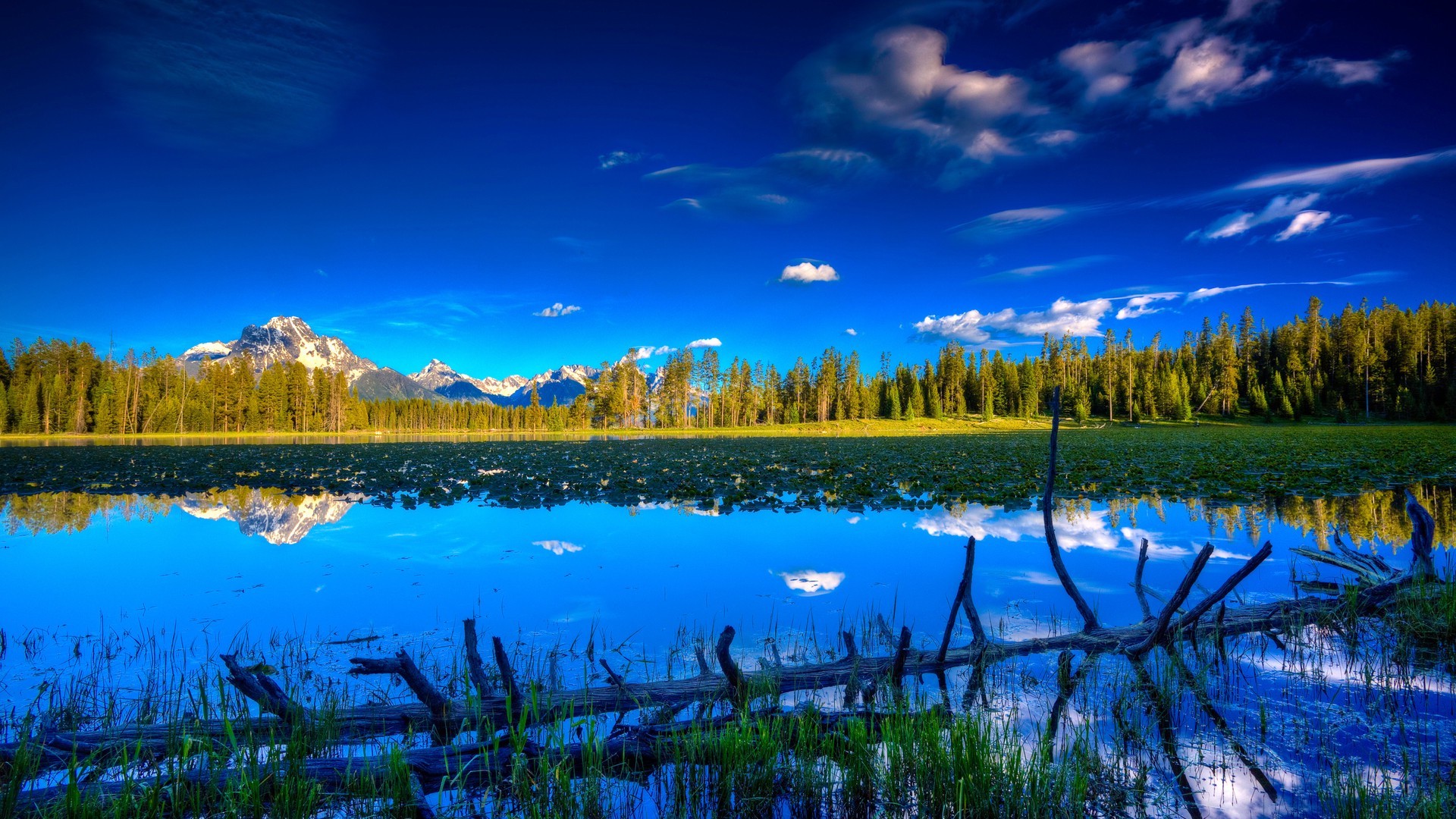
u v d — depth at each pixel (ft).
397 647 18.04
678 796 11.10
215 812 10.46
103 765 11.76
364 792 11.03
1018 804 10.29
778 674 15.70
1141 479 55.93
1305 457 76.84
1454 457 73.31
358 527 36.35
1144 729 13.17
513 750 12.05
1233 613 20.49
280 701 12.71
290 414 272.31
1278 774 11.46
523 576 25.50
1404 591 20.79
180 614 20.88
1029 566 26.99
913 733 11.77
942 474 61.98
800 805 11.03
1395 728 12.99
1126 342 268.82
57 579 25.05
